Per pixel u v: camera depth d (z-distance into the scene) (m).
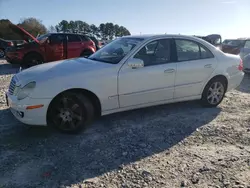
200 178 3.02
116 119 4.87
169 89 4.93
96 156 3.53
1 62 14.96
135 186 2.87
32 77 4.02
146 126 4.56
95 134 4.23
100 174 3.11
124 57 4.52
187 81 5.11
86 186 2.88
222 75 5.54
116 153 3.61
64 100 4.08
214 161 3.38
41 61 11.84
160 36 4.96
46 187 2.85
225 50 14.60
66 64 4.54
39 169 3.20
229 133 4.28
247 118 4.98
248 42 13.75
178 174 3.10
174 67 4.91
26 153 3.58
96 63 4.51
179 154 3.59
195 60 5.23
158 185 2.89
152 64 4.74
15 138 4.04
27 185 2.88
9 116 4.95
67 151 3.66
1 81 8.66
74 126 4.16
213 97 5.57
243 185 2.89
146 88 4.66
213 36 21.45
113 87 4.35
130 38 5.17
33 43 11.69
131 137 4.12
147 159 3.46
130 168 3.23
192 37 5.33
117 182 2.95
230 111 5.41
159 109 5.46
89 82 4.15
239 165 3.29
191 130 4.41
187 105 5.76
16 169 3.19
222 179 3.00
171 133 4.28
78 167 3.26
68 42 12.34
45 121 4.00
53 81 3.96
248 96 6.73
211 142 3.97
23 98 3.91
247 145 3.88
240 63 5.93
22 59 11.50
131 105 4.61
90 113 4.23
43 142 3.92
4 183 2.91
